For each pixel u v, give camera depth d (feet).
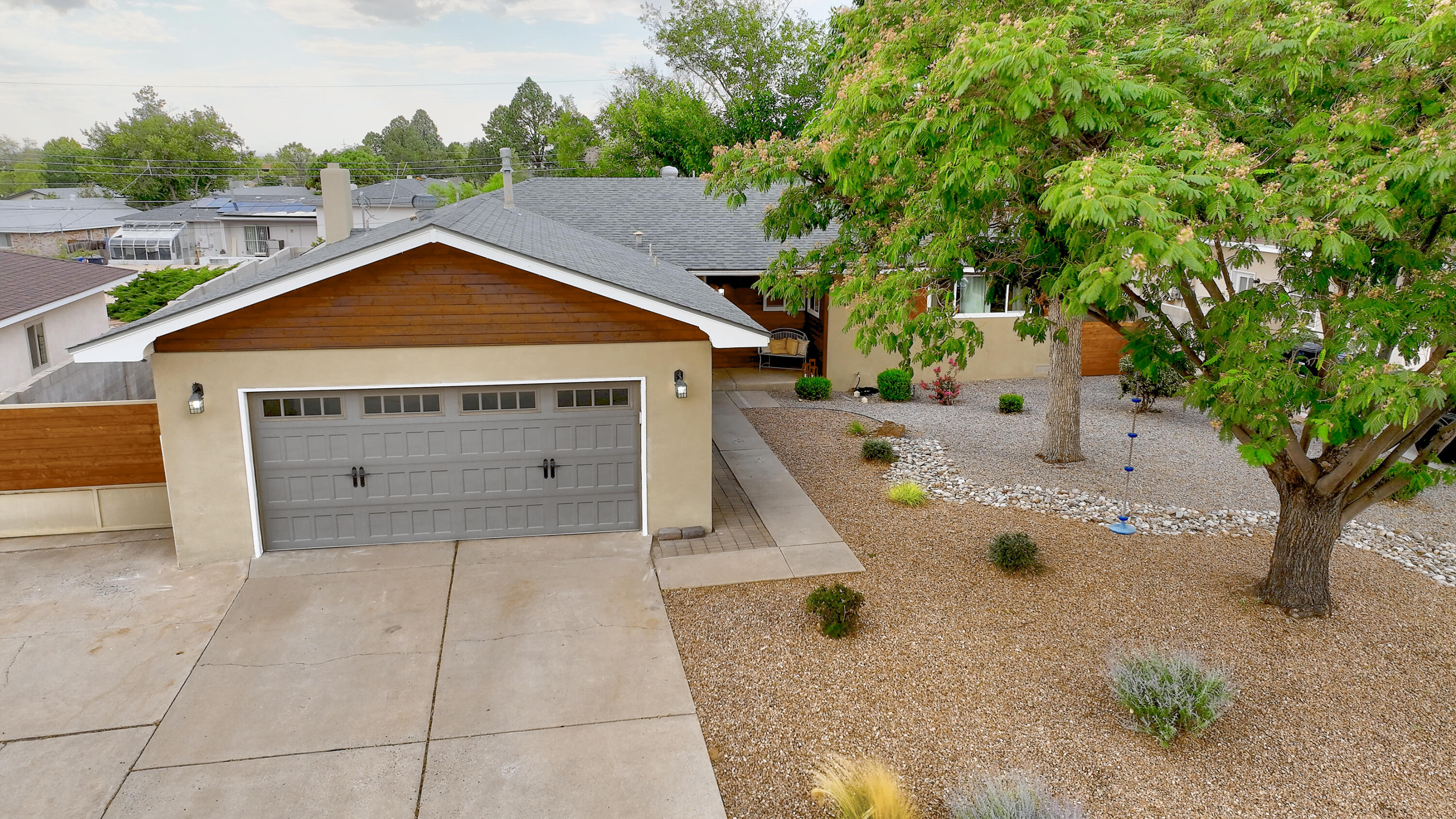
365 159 279.28
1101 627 27.58
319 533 33.17
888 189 31.96
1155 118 21.97
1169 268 21.79
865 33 33.65
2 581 30.45
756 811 19.58
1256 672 24.99
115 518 35.06
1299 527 27.91
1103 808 19.52
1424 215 22.40
